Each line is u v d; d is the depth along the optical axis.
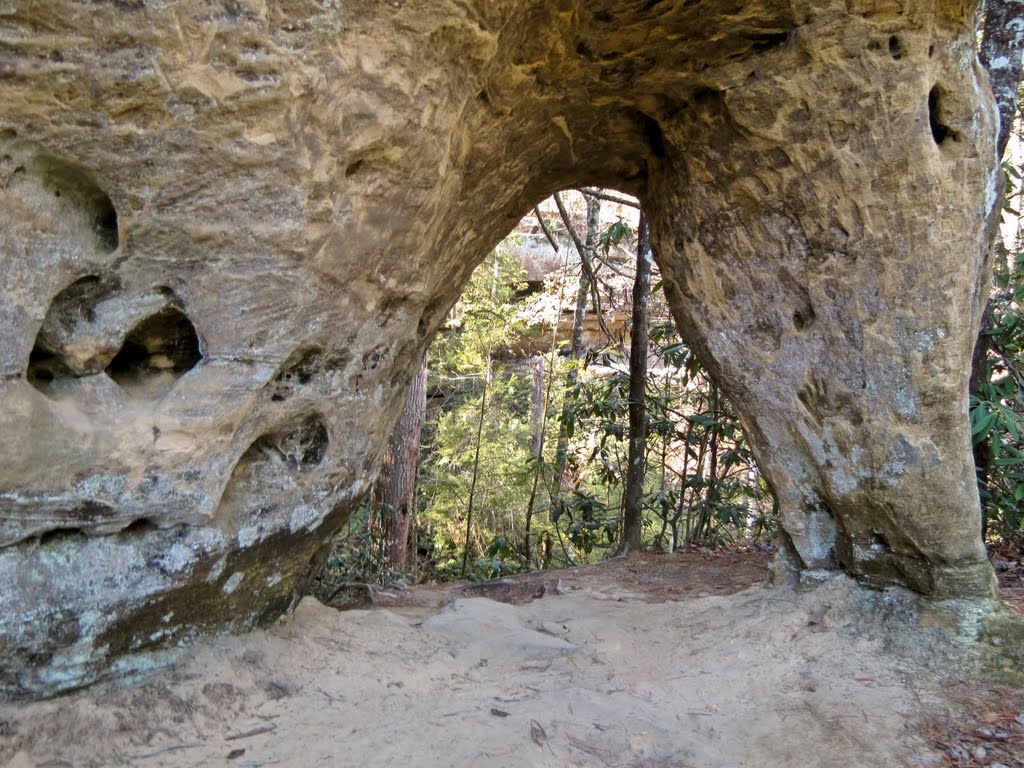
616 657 3.48
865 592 3.63
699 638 3.64
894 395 3.40
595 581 5.24
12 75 1.79
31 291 1.99
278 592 2.97
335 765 2.29
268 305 2.37
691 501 7.77
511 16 2.71
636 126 4.06
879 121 3.23
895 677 3.09
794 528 3.95
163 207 2.11
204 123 2.05
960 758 2.57
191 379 2.34
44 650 2.21
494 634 3.56
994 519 5.41
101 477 2.21
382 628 3.36
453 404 12.84
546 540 8.71
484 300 10.76
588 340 13.01
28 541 2.19
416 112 2.44
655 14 3.21
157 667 2.53
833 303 3.55
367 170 2.44
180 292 2.26
